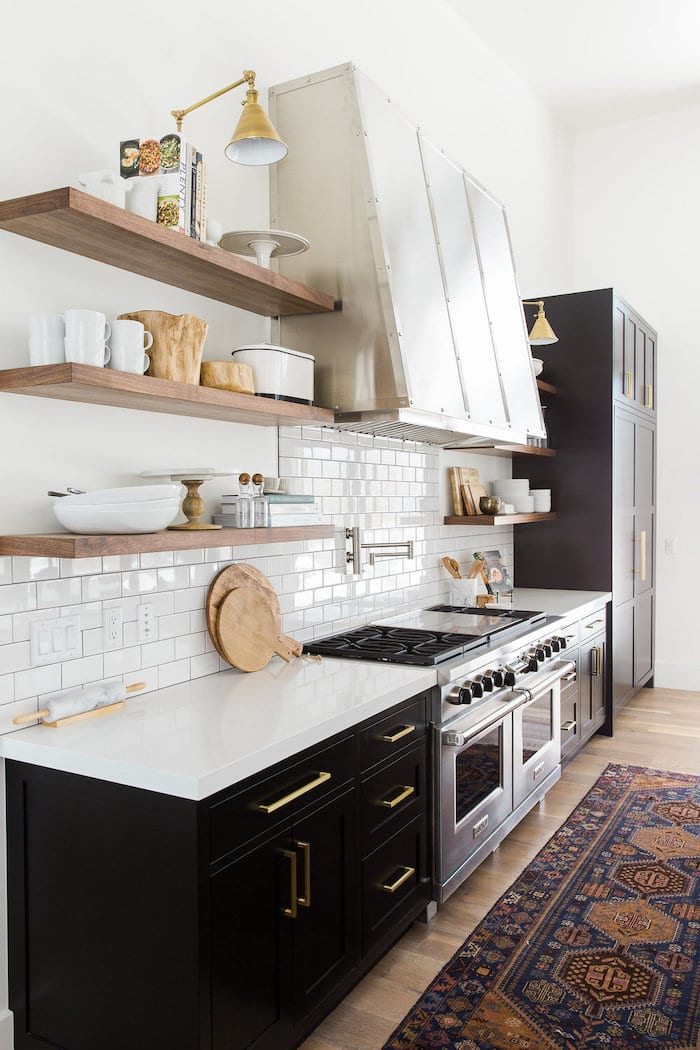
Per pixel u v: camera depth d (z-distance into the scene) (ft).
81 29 7.33
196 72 8.77
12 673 6.63
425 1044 7.10
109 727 6.76
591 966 8.25
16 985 6.64
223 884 5.82
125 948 5.95
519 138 18.04
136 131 7.96
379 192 9.58
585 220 21.42
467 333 11.32
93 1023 6.18
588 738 15.05
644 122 20.57
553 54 17.11
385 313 9.28
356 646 10.18
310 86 9.82
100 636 7.44
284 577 10.02
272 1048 6.37
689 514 20.13
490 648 10.34
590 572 16.75
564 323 16.83
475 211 12.47
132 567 7.78
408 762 8.57
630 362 17.78
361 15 11.99
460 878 9.55
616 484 16.80
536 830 11.72
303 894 6.74
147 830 5.80
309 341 9.80
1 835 6.64
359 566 11.21
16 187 6.73
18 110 6.74
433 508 13.98
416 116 13.62
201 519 8.72
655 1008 7.55
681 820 11.96
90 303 7.43
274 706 7.45
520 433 12.42
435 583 14.03
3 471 6.63
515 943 8.70
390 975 8.16
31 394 6.72
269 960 6.33
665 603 20.52
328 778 7.06
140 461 7.97
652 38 16.57
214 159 9.09
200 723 6.87
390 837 8.20
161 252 7.14
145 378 6.64
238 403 7.75
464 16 15.47
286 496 8.91
